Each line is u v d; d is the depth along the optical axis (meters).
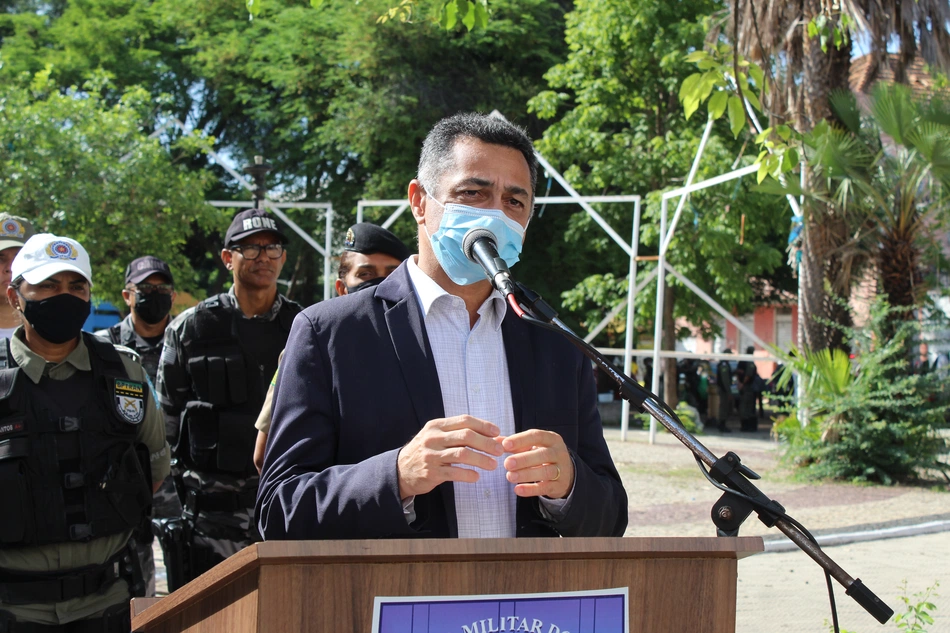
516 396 2.33
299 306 4.51
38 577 3.03
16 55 22.03
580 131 19.36
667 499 9.62
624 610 1.76
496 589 1.68
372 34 21.30
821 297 11.91
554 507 2.16
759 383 20.61
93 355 3.29
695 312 19.69
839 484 11.12
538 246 22.19
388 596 1.62
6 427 3.03
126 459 3.26
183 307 17.12
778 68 11.30
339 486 1.98
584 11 19.64
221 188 25.58
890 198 11.23
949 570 6.86
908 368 11.55
